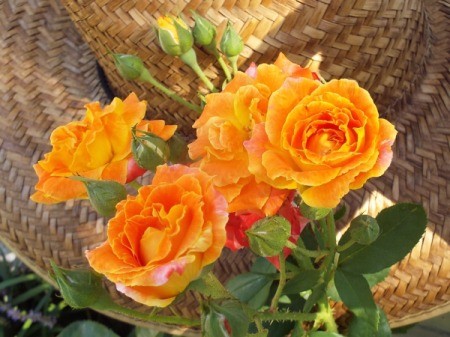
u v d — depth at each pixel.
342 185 0.26
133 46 0.47
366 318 0.36
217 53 0.38
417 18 0.50
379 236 0.36
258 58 0.46
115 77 0.53
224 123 0.28
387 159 0.26
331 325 0.39
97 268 0.25
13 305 0.79
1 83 0.59
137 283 0.24
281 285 0.32
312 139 0.27
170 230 0.25
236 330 0.27
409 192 0.49
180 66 0.46
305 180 0.26
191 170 0.27
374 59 0.47
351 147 0.26
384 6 0.46
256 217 0.30
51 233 0.53
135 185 0.32
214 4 0.45
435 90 0.53
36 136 0.56
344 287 0.36
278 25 0.45
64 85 0.59
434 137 0.51
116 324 0.81
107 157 0.31
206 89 0.47
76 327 0.55
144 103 0.32
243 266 0.49
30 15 0.62
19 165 0.55
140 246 0.25
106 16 0.47
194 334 0.51
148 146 0.30
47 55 0.61
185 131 0.53
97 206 0.29
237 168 0.28
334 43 0.45
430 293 0.47
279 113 0.27
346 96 0.27
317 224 0.41
